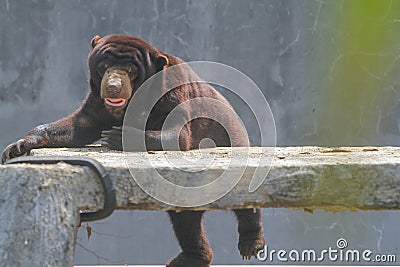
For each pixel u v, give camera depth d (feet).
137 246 50.49
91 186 17.52
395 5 49.19
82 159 17.69
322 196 18.58
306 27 51.31
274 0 51.37
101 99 30.04
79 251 50.11
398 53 50.39
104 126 30.71
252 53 51.47
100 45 30.17
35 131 29.48
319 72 51.39
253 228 29.40
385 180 18.62
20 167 16.81
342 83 51.37
